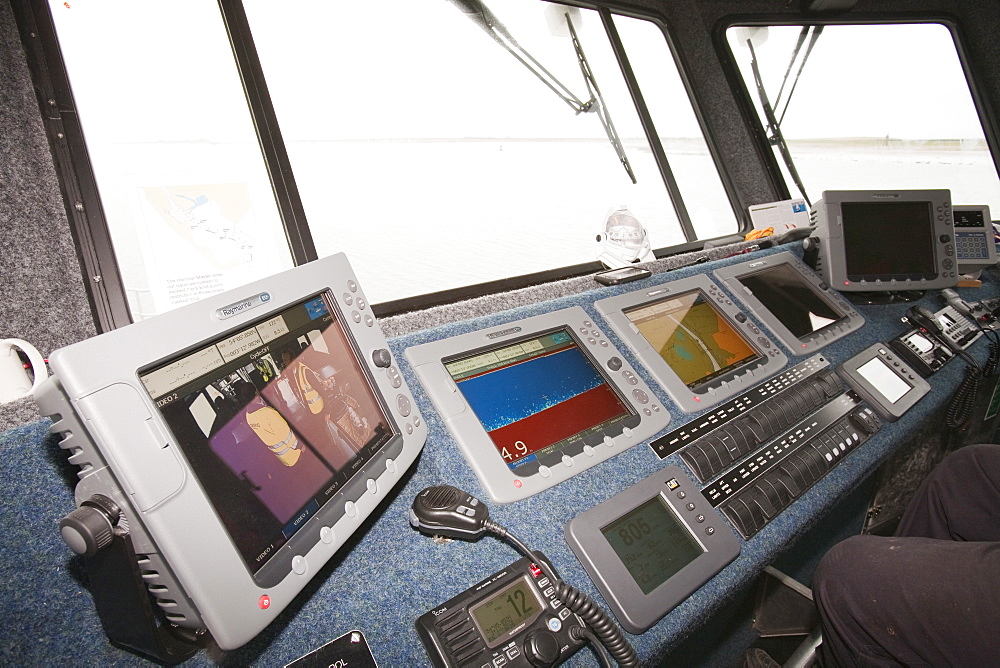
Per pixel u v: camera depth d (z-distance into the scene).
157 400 0.61
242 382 0.74
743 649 1.71
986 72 2.89
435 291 1.71
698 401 1.41
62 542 0.73
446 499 0.98
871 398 1.63
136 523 0.61
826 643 1.18
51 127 1.18
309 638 0.83
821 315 1.87
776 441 1.41
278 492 0.73
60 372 0.53
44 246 1.13
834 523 1.99
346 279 0.98
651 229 2.29
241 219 1.38
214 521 0.62
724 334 1.63
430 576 0.94
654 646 0.97
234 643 0.61
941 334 1.93
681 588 1.04
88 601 0.74
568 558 1.03
